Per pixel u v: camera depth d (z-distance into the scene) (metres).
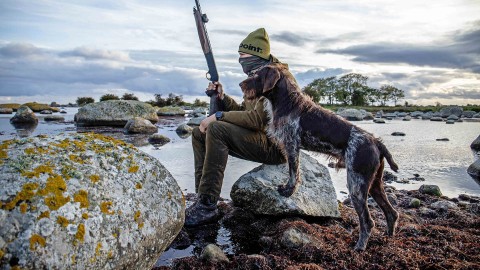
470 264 3.81
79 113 19.80
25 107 19.98
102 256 2.65
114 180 3.01
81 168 2.90
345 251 4.18
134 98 47.12
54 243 2.44
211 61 6.04
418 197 6.93
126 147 3.44
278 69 5.09
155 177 3.35
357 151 4.46
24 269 2.30
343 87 103.19
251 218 5.40
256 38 5.41
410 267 3.80
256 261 3.82
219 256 3.95
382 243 4.46
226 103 6.15
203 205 5.18
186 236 4.72
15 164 2.70
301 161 5.96
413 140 16.95
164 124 21.88
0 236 2.32
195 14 6.11
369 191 4.72
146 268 3.09
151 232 3.06
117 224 2.82
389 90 105.81
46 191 2.59
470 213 5.98
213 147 5.15
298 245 4.30
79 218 2.62
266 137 5.48
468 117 44.31
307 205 5.21
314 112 4.92
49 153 2.92
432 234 4.74
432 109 64.94
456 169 10.06
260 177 5.45
